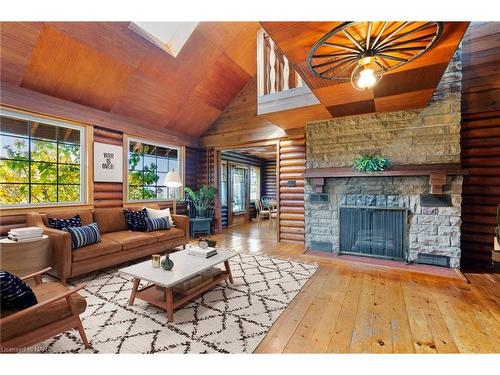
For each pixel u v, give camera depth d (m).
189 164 6.09
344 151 4.03
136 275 2.24
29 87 3.30
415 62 2.25
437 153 3.42
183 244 4.39
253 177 9.22
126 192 4.54
